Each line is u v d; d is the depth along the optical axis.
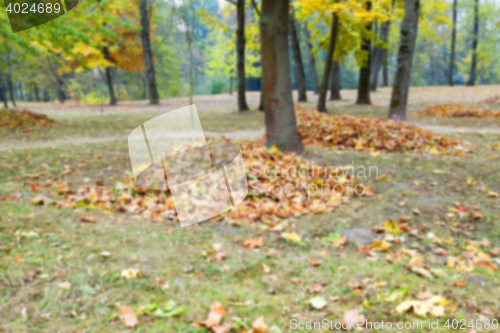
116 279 2.52
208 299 2.33
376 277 2.72
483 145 7.80
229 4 17.03
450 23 16.08
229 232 3.77
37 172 6.13
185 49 43.50
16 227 3.32
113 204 4.62
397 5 15.11
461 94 22.08
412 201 4.63
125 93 45.06
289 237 3.56
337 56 14.70
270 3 6.30
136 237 3.38
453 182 5.34
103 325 2.00
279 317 2.18
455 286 2.59
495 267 2.93
